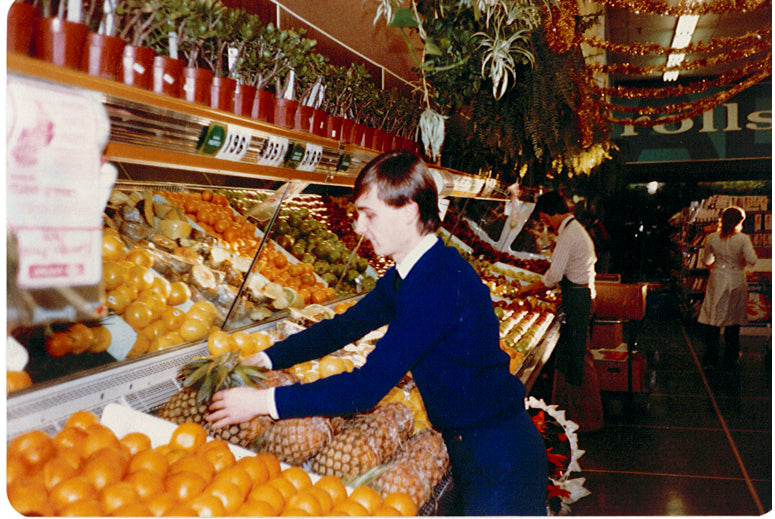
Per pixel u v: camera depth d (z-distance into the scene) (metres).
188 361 1.64
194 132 1.20
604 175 6.69
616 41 7.60
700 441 4.08
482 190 3.88
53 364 1.25
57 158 0.92
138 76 1.17
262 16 2.21
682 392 5.34
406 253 1.33
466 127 3.79
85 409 1.27
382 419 1.46
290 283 2.48
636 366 5.31
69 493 0.90
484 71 2.41
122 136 1.02
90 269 1.01
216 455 1.14
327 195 3.23
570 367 4.09
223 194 2.28
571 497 2.90
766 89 8.87
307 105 1.97
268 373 1.50
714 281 6.24
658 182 11.09
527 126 3.19
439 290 1.26
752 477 3.47
